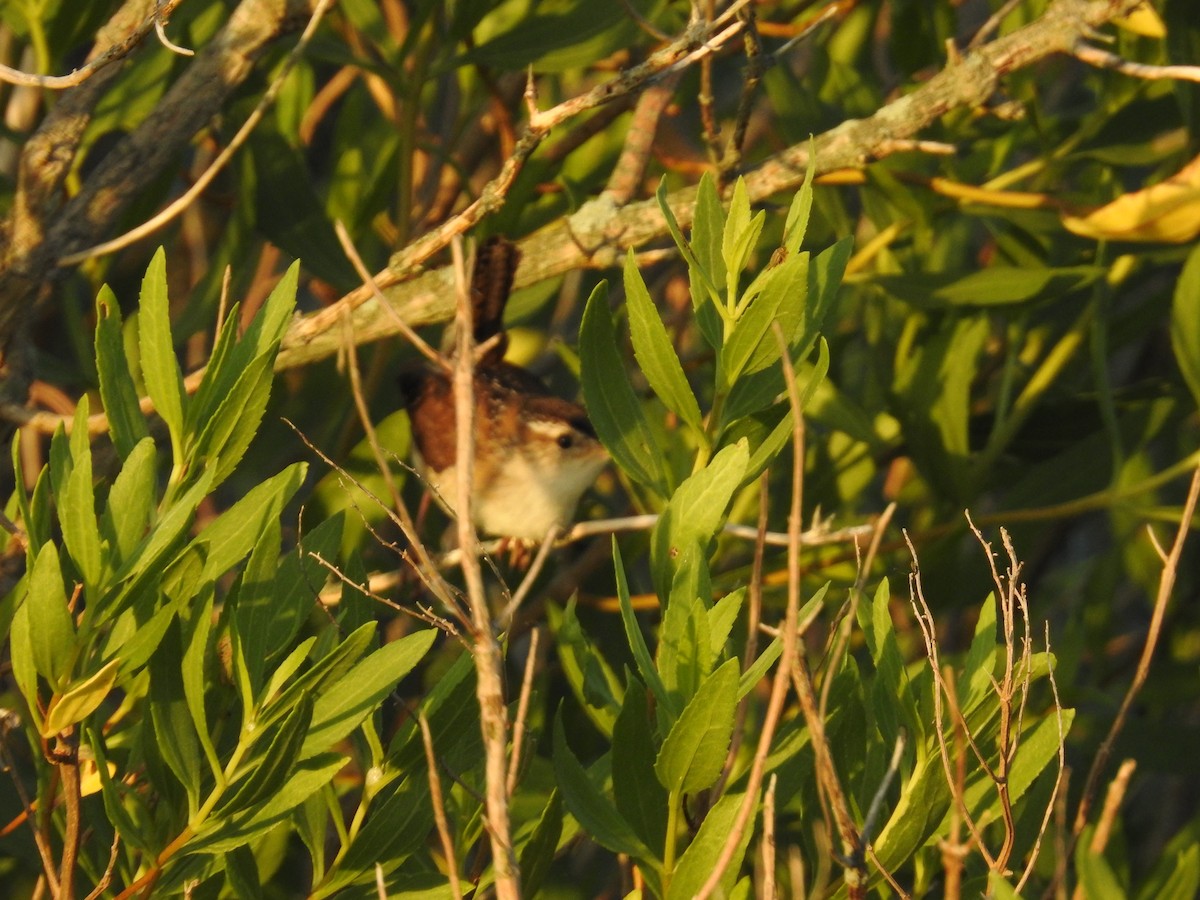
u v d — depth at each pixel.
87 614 3.55
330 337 7.23
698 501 4.16
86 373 8.19
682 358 9.71
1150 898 6.17
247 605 3.79
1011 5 6.68
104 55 4.52
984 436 9.29
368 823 4.12
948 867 3.66
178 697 3.82
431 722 3.96
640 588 8.41
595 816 3.90
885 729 4.17
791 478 8.80
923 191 7.95
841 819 3.58
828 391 8.36
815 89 9.52
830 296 4.48
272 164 8.21
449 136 10.42
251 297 10.62
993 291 7.87
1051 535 10.49
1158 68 6.11
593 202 7.42
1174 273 11.19
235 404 3.87
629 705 3.77
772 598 8.27
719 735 3.63
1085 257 8.84
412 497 8.97
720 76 12.41
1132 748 7.90
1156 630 4.07
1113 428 8.19
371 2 8.79
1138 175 10.99
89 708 3.56
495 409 8.36
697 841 3.79
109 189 6.40
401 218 8.21
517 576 8.69
